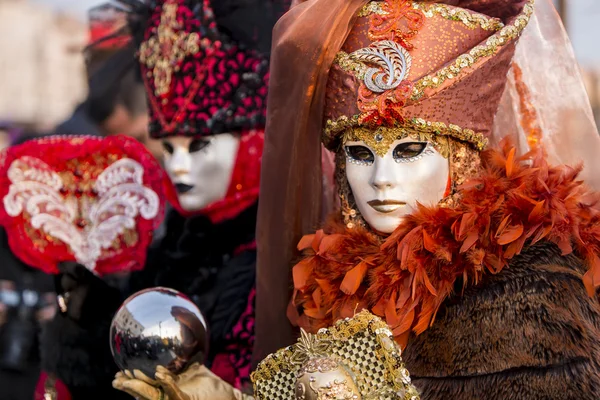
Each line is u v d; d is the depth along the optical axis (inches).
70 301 92.4
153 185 97.5
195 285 87.7
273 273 75.0
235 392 69.1
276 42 72.2
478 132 67.8
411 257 63.1
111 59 105.9
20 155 99.2
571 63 72.7
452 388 59.9
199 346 67.7
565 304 59.2
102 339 91.7
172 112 87.4
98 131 108.4
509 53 68.3
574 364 57.9
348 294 66.1
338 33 68.2
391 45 66.1
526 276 60.4
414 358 62.1
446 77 65.5
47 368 94.0
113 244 97.9
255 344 76.3
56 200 99.0
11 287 105.5
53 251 98.4
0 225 103.9
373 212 67.4
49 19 183.2
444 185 67.5
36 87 181.5
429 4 67.2
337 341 59.0
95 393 90.7
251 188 88.7
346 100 67.6
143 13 97.5
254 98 87.5
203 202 88.1
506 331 59.3
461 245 62.9
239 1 87.0
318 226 74.5
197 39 86.9
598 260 61.1
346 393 56.6
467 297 61.6
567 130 72.7
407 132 65.9
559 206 62.4
